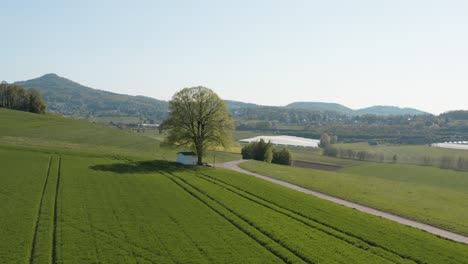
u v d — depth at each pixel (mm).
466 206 62344
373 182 87188
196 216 43125
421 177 119875
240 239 36219
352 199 61594
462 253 35062
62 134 123562
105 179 60094
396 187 80312
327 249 34438
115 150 107438
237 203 50250
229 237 36594
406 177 120000
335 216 46375
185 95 91625
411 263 32250
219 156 128125
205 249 33250
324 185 75312
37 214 39625
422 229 44500
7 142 90500
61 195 47781
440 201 65625
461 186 106688
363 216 47438
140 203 47188
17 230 34500
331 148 191125
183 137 91250
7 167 61438
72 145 103688
